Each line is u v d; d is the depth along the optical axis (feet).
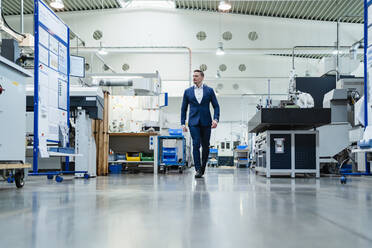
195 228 3.59
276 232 3.39
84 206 5.24
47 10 10.75
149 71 43.11
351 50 31.37
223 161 45.57
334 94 15.72
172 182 11.09
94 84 22.06
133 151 22.35
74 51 37.17
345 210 4.82
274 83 47.55
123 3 34.78
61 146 11.81
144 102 21.48
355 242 2.98
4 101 8.36
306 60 43.37
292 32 36.35
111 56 43.29
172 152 19.98
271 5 32.73
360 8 30.60
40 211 4.75
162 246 2.86
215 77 44.06
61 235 3.27
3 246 2.87
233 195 6.84
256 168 18.24
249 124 18.49
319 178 13.93
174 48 37.58
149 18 37.60
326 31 35.55
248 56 44.11
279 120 13.25
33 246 2.86
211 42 37.60
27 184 10.42
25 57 10.72
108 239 3.11
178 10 37.14
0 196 6.79
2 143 8.28
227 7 25.31
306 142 14.12
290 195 6.86
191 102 14.06
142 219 4.11
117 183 10.70
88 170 14.26
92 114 14.28
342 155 16.84
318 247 2.82
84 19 37.45
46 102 10.68
